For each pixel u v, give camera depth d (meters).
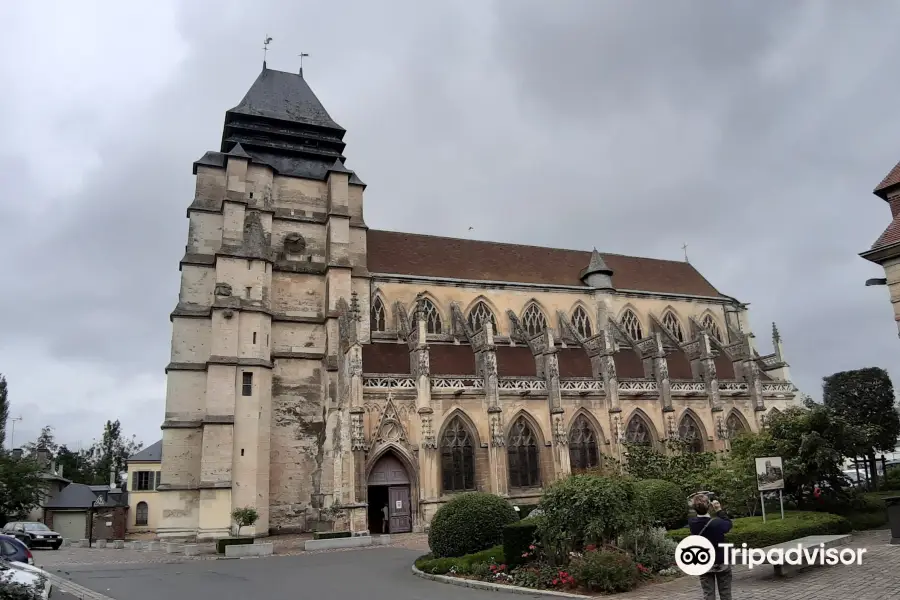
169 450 48.44
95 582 26.09
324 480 50.06
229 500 46.75
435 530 28.20
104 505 74.25
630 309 70.50
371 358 52.31
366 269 58.88
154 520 80.62
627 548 22.73
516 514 28.98
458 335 58.94
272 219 56.84
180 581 26.03
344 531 42.66
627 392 57.69
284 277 55.91
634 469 42.44
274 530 49.44
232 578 26.67
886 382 68.81
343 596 21.23
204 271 53.56
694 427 60.53
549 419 54.19
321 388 53.81
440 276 63.28
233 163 55.25
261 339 51.72
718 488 34.41
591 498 22.12
